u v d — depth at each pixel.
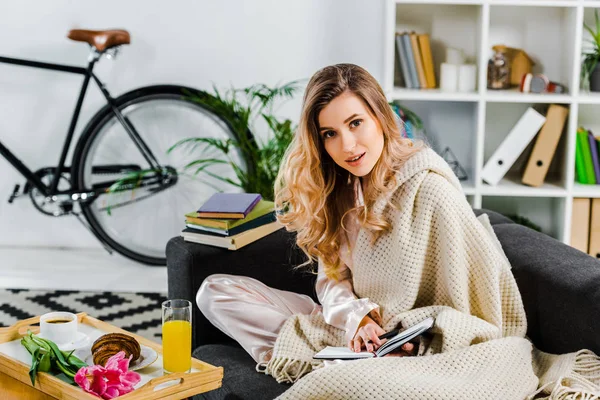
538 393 1.74
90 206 3.58
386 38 3.28
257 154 3.39
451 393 1.65
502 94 3.29
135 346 1.83
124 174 3.76
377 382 1.65
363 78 1.84
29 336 1.85
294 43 3.58
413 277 1.88
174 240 2.29
